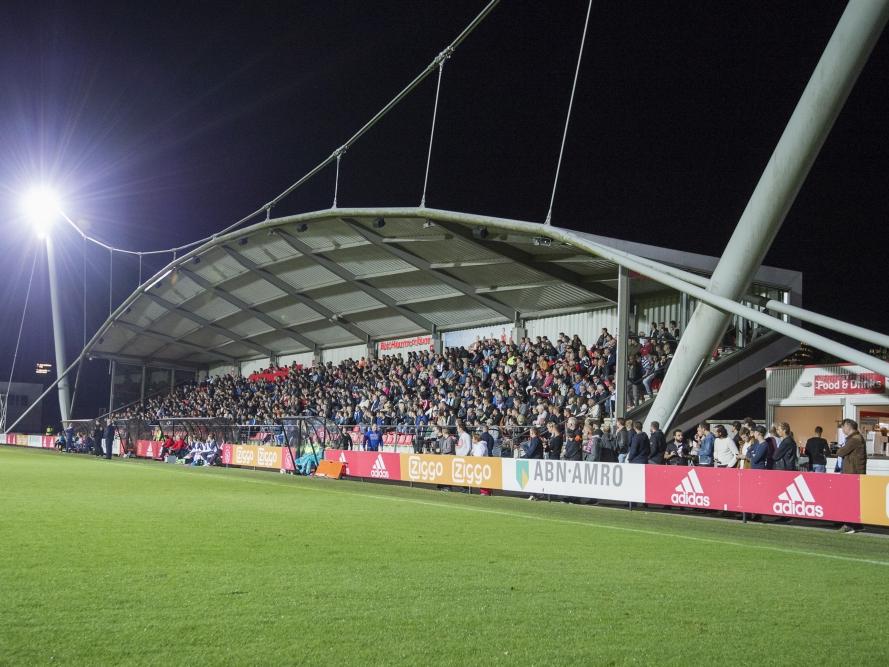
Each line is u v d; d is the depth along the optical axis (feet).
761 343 77.25
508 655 14.26
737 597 20.24
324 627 15.85
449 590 20.01
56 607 17.11
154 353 168.86
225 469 93.56
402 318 118.21
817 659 14.60
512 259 83.30
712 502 43.52
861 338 47.78
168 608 17.20
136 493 49.67
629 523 39.65
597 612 17.92
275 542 28.09
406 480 68.69
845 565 26.50
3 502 40.91
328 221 94.43
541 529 35.09
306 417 85.66
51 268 179.32
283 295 123.03
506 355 89.92
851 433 40.75
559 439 59.16
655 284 80.84
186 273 126.21
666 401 59.21
